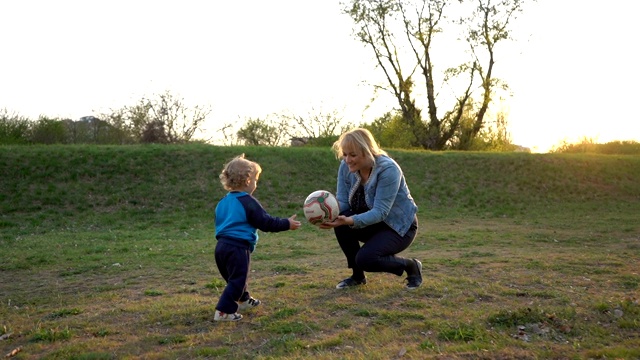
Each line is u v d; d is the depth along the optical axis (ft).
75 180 60.23
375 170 17.28
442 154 80.33
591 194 69.31
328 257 29.99
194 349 13.76
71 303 19.44
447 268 24.30
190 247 34.53
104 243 37.42
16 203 53.67
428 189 66.69
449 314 16.24
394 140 114.11
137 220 51.67
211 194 59.52
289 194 62.34
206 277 24.18
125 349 13.97
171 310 17.35
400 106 118.52
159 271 26.12
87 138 95.66
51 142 88.48
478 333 14.33
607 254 29.45
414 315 16.03
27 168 61.11
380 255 17.60
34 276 25.67
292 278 22.61
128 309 17.71
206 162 67.92
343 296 18.45
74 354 13.58
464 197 65.31
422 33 115.75
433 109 118.62
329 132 113.80
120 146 72.74
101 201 56.08
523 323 15.25
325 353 13.12
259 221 15.89
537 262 25.53
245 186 16.46
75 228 47.39
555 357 12.80
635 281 21.16
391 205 17.29
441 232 42.73
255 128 115.65
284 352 13.35
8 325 16.38
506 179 71.67
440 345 13.70
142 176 62.85
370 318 16.03
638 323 15.23
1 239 40.40
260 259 29.63
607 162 79.61
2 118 85.76
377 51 117.50
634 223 49.70
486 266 24.72
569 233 42.16
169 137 98.73
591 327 15.01
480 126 118.83
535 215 57.52
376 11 114.93
